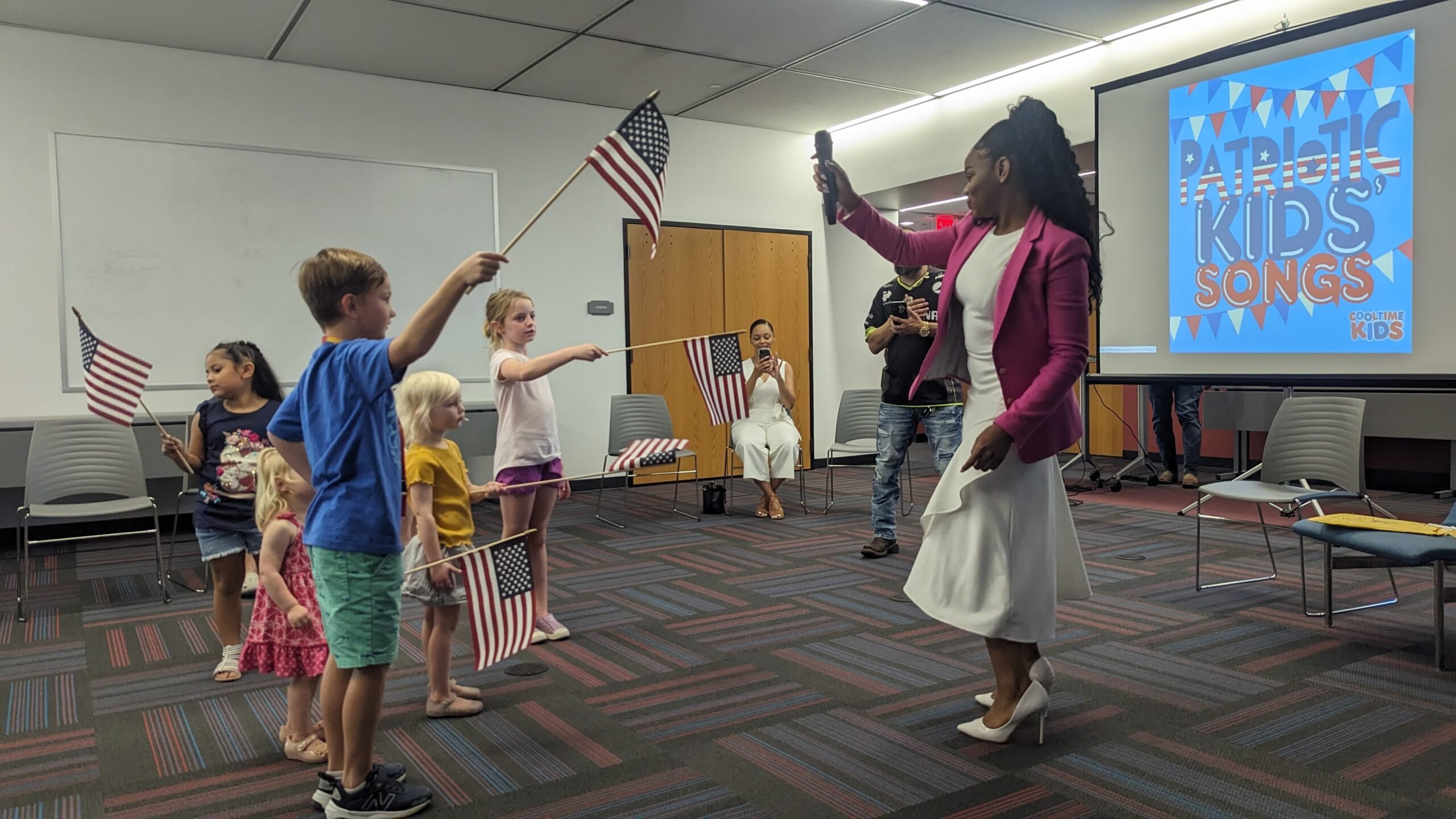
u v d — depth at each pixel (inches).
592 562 183.0
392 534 73.2
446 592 96.5
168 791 84.4
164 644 133.4
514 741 94.3
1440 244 170.1
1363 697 101.3
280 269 236.4
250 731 99.3
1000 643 90.7
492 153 265.3
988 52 236.8
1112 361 230.7
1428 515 212.4
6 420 198.4
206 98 226.8
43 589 169.3
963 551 85.7
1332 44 184.5
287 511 88.5
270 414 128.6
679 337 298.4
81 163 213.8
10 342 208.5
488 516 242.1
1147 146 219.3
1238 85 200.7
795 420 323.3
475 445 245.0
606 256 284.2
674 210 296.5
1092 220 84.8
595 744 93.0
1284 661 114.3
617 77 253.1
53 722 102.3
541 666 118.5
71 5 195.2
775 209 317.1
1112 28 220.5
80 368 215.2
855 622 136.9
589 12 204.5
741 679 112.2
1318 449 142.4
